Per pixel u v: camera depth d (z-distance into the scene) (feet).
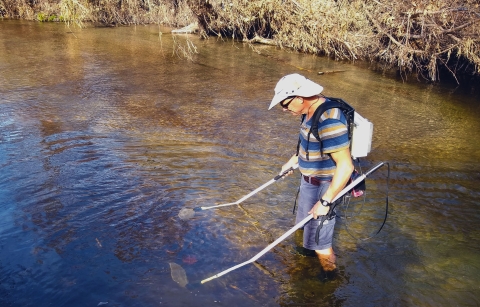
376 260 13.25
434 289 12.09
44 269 12.13
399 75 38.63
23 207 15.07
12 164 18.25
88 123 23.75
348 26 42.11
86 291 11.40
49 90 29.68
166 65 38.58
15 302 10.91
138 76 34.47
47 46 44.34
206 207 15.56
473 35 33.81
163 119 25.00
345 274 12.60
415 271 12.82
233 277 12.27
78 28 56.29
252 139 22.34
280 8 46.01
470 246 14.07
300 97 10.87
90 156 19.40
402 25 37.06
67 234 13.73
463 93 34.22
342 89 33.42
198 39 52.03
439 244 14.14
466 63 38.78
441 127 26.25
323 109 10.61
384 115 27.94
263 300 11.46
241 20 49.83
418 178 18.78
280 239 11.75
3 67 35.27
